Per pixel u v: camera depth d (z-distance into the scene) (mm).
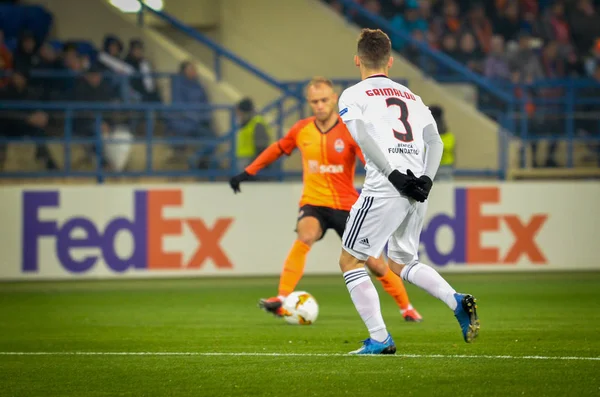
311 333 21578
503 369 15773
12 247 36750
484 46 50812
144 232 37125
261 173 38781
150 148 38750
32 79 41250
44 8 45438
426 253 37719
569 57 51250
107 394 14492
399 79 43156
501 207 38031
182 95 41812
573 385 14383
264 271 37688
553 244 38312
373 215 16188
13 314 26750
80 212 36969
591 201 38438
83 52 44125
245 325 23562
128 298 31156
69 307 28562
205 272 37375
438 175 39094
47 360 17953
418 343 19312
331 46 46250
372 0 51812
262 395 14039
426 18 51625
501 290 32375
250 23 46875
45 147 38844
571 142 41094
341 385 14578
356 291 16953
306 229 23766
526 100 43688
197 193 37312
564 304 27969
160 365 17031
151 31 45500
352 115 16016
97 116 38781
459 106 43156
